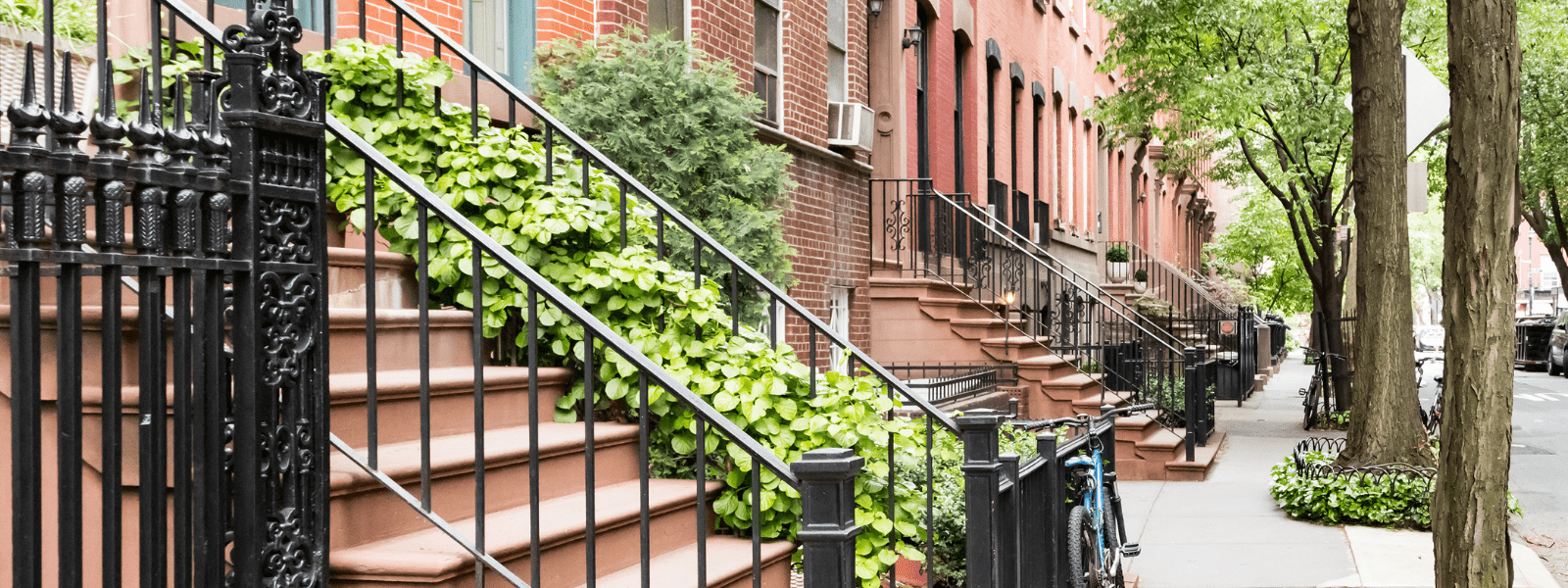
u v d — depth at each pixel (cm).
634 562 449
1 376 365
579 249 558
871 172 1239
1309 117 1684
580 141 574
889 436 483
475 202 534
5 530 365
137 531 366
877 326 1284
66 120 270
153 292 294
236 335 314
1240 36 1681
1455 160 521
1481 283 515
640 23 806
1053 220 2139
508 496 441
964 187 1642
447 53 709
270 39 320
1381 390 1055
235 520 315
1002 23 1825
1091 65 2572
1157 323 2161
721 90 748
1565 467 1412
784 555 484
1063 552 575
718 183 732
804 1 1048
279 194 323
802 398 523
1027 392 1254
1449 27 521
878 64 1374
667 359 525
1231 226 3919
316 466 332
